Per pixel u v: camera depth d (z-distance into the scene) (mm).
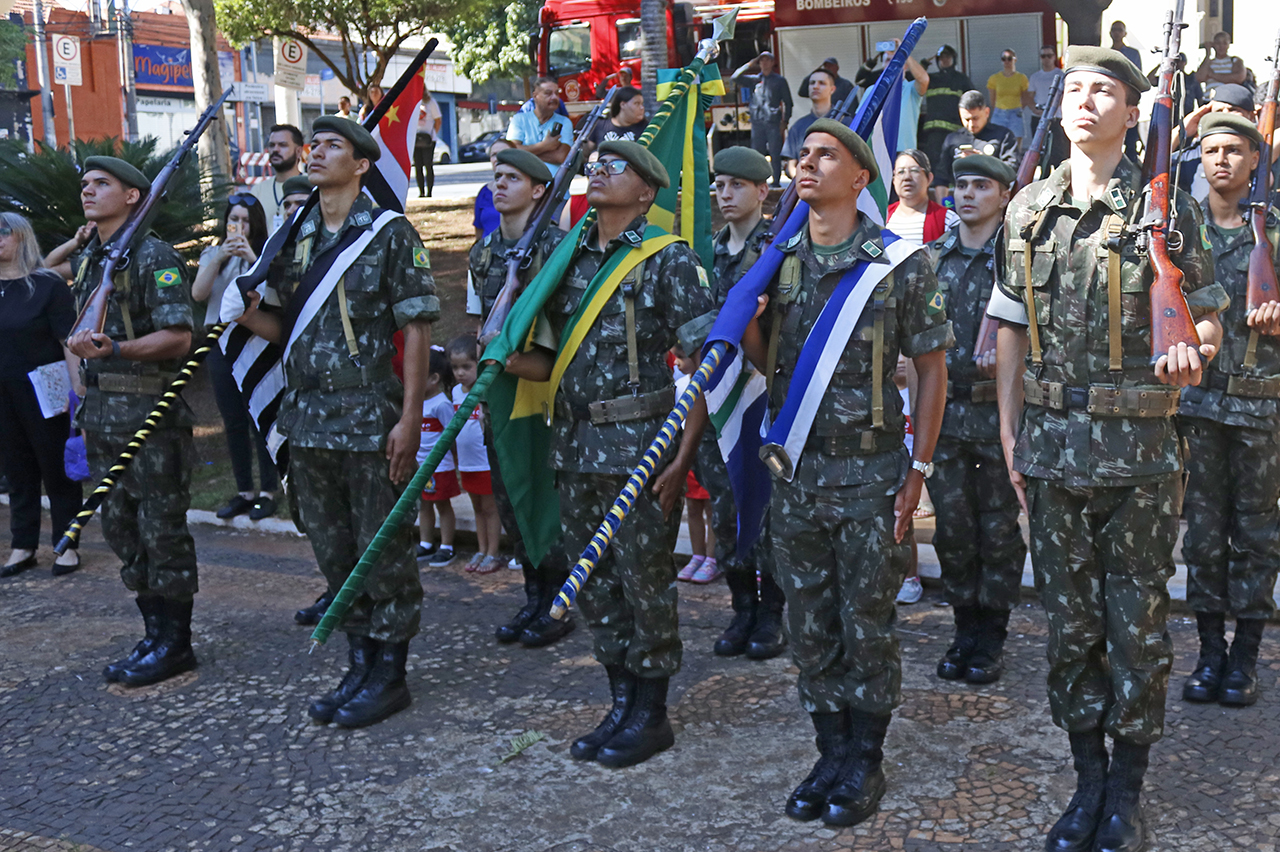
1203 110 5148
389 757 3990
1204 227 3096
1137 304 3051
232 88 4988
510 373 4008
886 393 3336
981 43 13273
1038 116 12312
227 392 7113
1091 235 3109
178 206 9523
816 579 3430
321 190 4266
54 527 6469
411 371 4219
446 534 6297
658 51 7742
